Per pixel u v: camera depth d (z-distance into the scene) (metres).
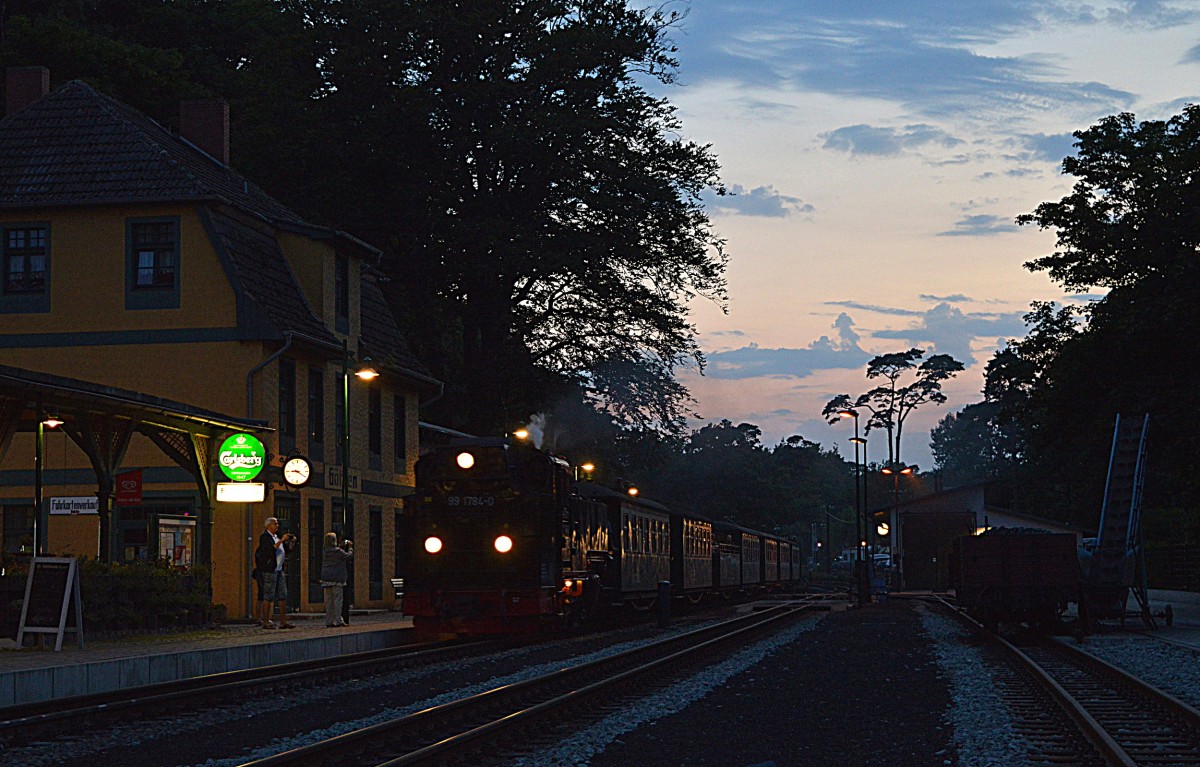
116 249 31.48
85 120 32.62
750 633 29.78
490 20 49.47
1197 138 36.84
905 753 11.95
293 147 50.25
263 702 16.08
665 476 125.19
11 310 31.61
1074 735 12.75
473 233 48.75
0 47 51.84
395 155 49.66
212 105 37.06
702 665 21.34
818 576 116.75
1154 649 24.03
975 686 17.59
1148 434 34.69
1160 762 11.25
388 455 39.34
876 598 57.69
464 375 52.50
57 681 15.67
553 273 51.47
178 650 18.80
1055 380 39.69
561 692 16.62
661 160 52.84
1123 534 30.78
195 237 31.31
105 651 18.67
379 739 12.16
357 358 36.78
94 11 59.25
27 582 18.88
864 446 65.19
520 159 50.50
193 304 31.17
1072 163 39.16
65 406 21.66
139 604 23.03
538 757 11.61
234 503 29.84
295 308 33.44
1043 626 30.52
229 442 26.98
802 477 161.62
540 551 26.02
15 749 12.30
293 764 10.67
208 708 15.43
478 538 26.06
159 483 30.17
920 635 30.19
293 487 29.56
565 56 49.50
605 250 50.72
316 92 51.88
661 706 15.34
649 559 38.00
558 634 29.39
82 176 31.61
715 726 13.77
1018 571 28.98
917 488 159.50
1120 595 29.38
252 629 25.28
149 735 13.36
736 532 57.75
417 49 50.50
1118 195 38.56
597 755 11.86
